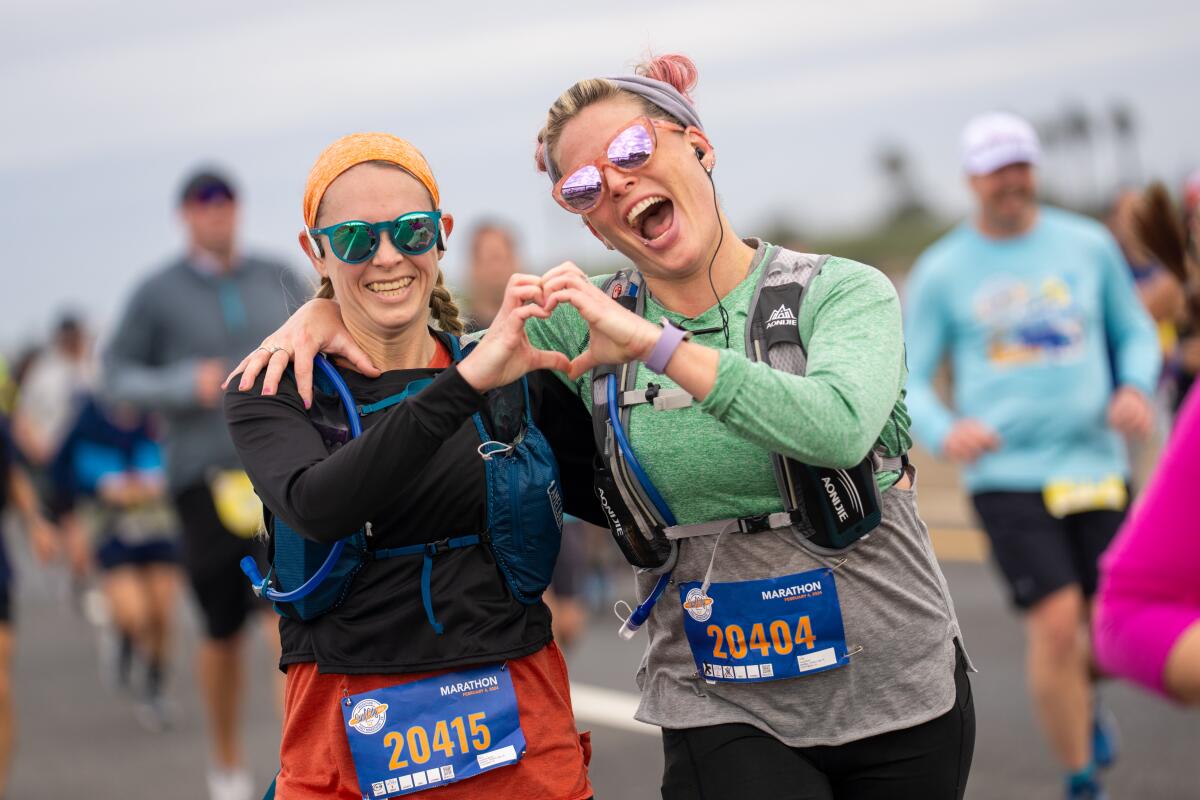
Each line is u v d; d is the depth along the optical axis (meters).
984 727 7.90
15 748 9.23
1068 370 7.14
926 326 7.48
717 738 3.84
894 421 3.79
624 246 3.73
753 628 3.76
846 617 3.74
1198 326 3.85
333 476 3.43
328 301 3.87
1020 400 7.16
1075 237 7.29
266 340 3.77
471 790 3.71
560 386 3.97
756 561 3.76
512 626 3.78
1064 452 7.10
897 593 3.77
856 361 3.51
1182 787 6.71
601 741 8.23
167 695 10.87
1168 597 2.46
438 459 3.67
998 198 7.23
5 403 20.31
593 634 11.67
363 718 3.67
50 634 14.34
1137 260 9.83
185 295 8.17
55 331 17.73
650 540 3.84
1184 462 2.47
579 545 8.88
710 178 3.76
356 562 3.66
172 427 7.77
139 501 10.47
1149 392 7.14
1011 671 9.12
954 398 7.79
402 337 3.81
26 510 8.06
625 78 3.74
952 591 12.05
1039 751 7.41
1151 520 2.48
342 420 3.70
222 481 7.57
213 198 8.15
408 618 3.68
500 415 3.75
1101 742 6.85
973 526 15.57
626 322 3.41
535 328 3.98
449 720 3.69
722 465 3.70
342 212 3.68
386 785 3.66
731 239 3.82
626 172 3.62
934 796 3.81
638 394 3.74
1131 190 10.00
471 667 3.72
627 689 9.51
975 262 7.35
